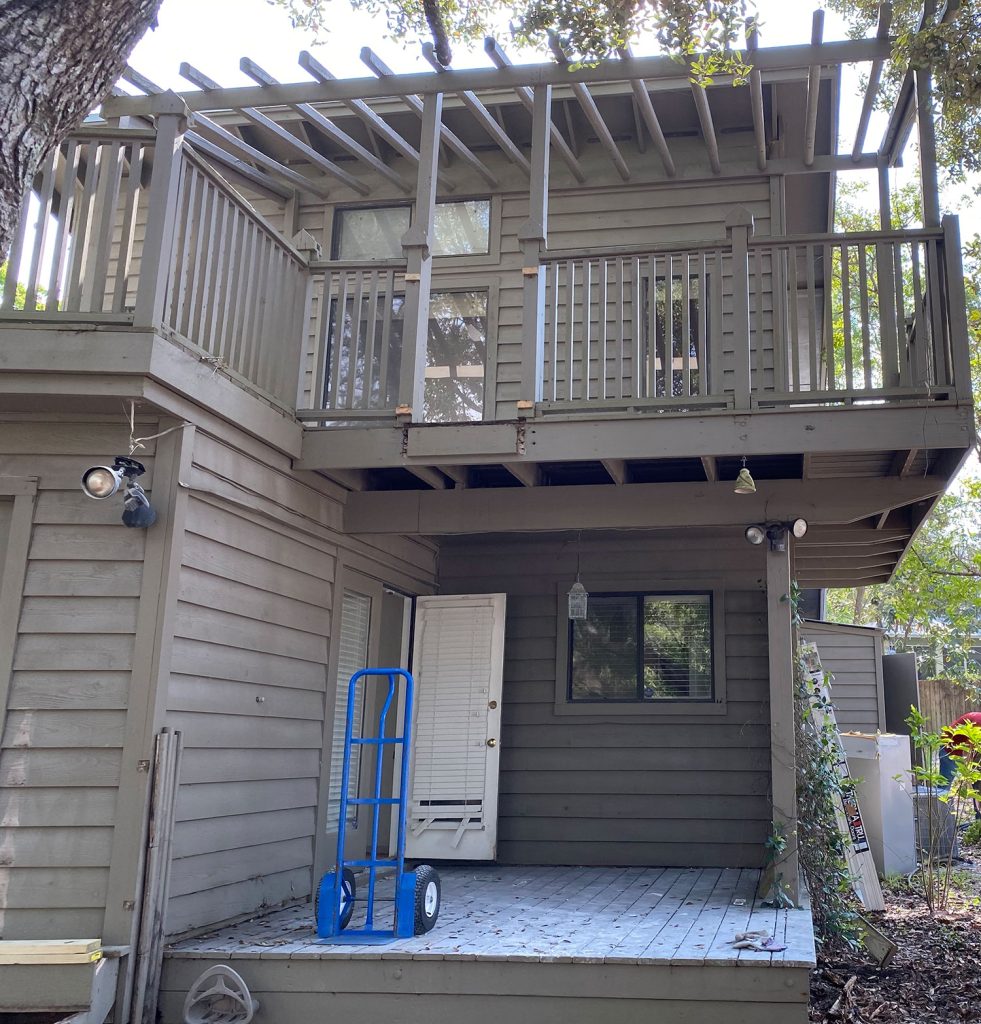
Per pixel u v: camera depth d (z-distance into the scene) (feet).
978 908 23.84
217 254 16.62
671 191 25.85
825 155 25.82
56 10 7.91
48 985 12.74
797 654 19.93
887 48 19.22
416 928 14.76
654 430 17.58
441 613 24.25
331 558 20.17
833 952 19.31
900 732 40.32
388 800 15.23
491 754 23.16
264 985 13.73
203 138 24.86
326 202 27.20
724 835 22.62
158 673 14.29
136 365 14.14
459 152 24.56
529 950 13.53
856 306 52.13
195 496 15.46
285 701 18.24
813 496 18.88
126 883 13.61
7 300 14.60
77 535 14.80
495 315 25.82
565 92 23.80
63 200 15.16
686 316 18.25
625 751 23.45
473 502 20.25
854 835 23.06
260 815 17.26
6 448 15.03
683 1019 12.80
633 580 24.22
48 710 14.23
